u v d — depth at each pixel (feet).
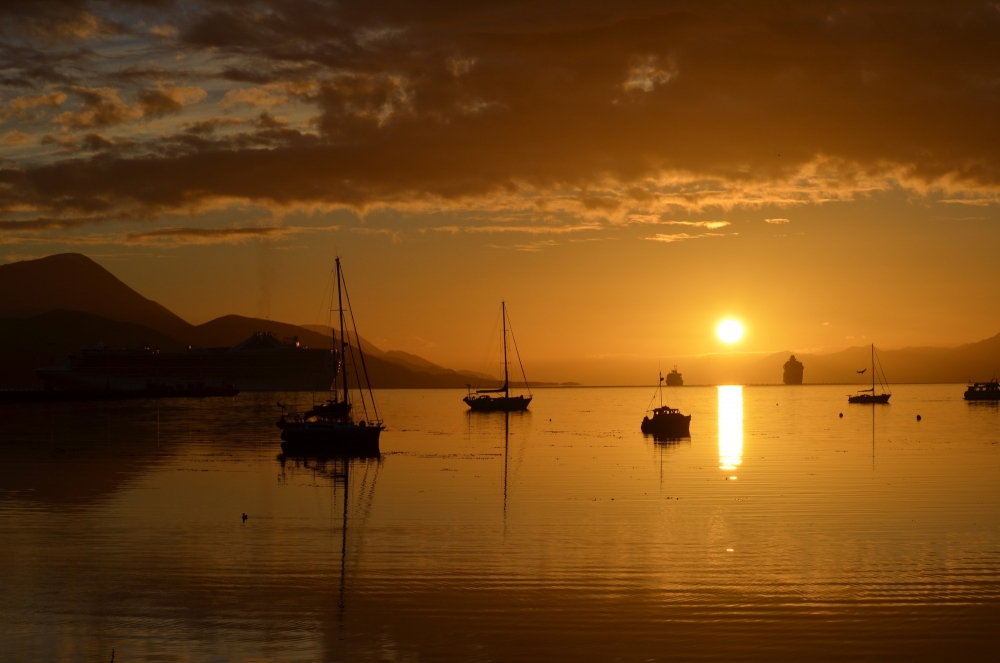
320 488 166.71
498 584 94.48
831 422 431.84
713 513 136.98
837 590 92.17
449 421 447.42
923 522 128.98
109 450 250.37
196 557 106.32
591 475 188.85
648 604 87.61
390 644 76.95
